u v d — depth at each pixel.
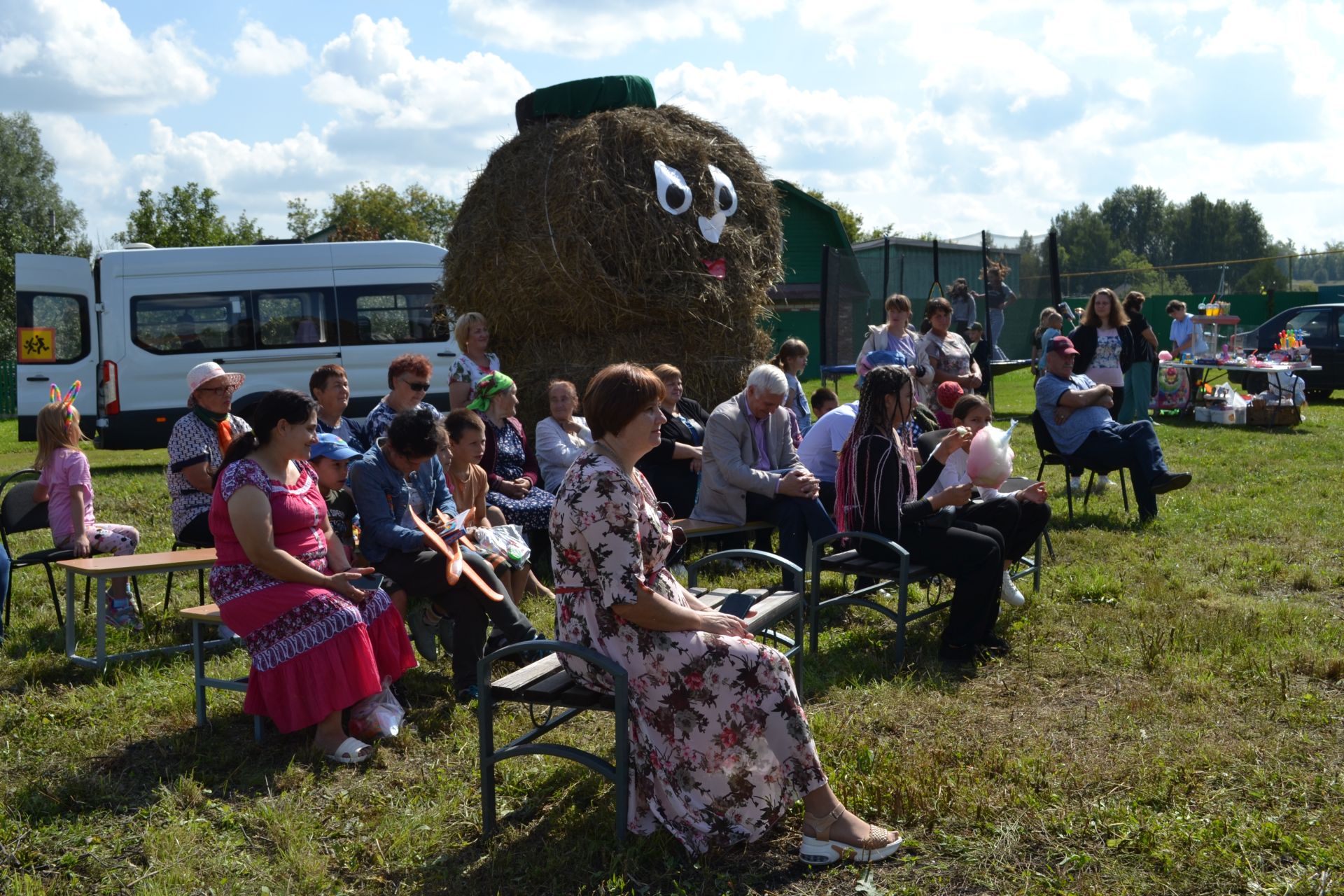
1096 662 5.17
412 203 69.94
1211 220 127.75
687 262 8.82
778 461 6.98
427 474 5.40
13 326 42.22
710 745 3.36
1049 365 8.66
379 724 4.44
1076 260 125.75
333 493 5.37
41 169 49.34
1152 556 7.36
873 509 5.28
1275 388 14.61
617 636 3.41
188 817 3.79
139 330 13.25
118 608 6.18
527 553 5.64
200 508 6.19
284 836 3.63
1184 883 3.13
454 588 4.87
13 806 3.87
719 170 9.20
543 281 8.77
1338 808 3.53
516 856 3.47
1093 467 8.51
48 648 5.77
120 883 3.39
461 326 8.17
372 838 3.64
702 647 3.37
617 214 8.62
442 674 5.30
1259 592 6.53
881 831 3.40
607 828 3.56
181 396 13.35
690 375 9.00
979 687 4.93
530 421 9.11
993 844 3.38
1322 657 5.05
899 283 19.48
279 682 4.30
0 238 42.78
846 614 6.14
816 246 25.16
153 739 4.55
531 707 4.31
